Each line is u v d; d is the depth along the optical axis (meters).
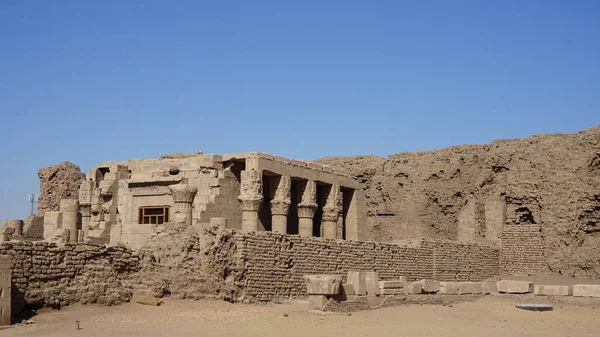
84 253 34.47
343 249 49.06
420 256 57.25
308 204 56.91
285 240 44.19
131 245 49.03
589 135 63.56
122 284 35.97
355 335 30.11
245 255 40.94
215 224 40.78
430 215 70.75
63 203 54.28
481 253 64.19
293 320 33.72
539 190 65.12
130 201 53.38
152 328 29.42
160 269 37.97
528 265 64.88
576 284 54.44
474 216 68.50
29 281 31.58
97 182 55.50
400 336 30.42
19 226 58.78
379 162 74.81
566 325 37.22
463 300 49.06
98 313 32.72
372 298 41.34
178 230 40.25
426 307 43.12
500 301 49.44
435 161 71.25
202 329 29.66
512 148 67.56
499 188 67.69
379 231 73.06
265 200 55.47
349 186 63.16
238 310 36.44
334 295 38.03
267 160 52.75
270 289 42.38
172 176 52.28
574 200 63.03
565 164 64.25
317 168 58.88
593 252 61.25
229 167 52.38
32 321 30.17
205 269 38.84
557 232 63.50
